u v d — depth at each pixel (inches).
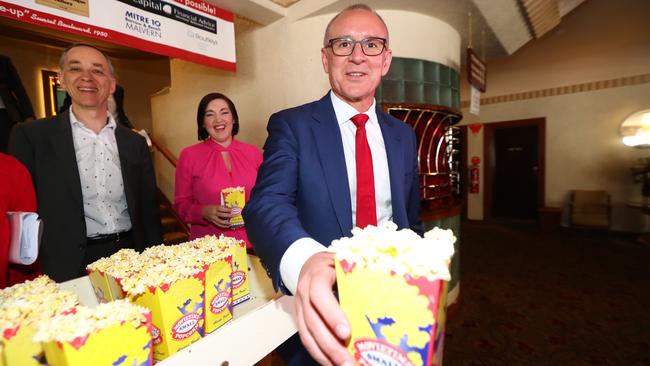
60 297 22.0
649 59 200.1
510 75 244.1
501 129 276.4
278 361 83.5
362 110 39.6
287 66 103.1
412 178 43.9
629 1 157.9
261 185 30.9
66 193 49.8
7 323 18.9
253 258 39.5
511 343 94.2
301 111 37.9
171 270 25.5
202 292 26.6
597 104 223.0
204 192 70.0
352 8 37.7
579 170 232.5
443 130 114.2
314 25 98.9
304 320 17.5
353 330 16.8
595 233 225.9
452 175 119.7
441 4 101.2
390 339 16.0
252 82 112.8
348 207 35.4
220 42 85.0
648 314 109.6
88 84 50.1
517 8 109.2
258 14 97.2
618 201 219.9
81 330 17.5
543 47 204.7
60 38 173.2
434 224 106.1
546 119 242.5
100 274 27.6
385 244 17.0
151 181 62.1
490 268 158.4
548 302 120.1
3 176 32.3
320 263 18.3
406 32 104.3
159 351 24.8
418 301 15.3
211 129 72.4
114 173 55.4
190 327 25.8
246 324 25.2
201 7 80.4
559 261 167.9
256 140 113.5
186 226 145.1
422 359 15.3
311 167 34.6
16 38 171.6
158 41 71.9
